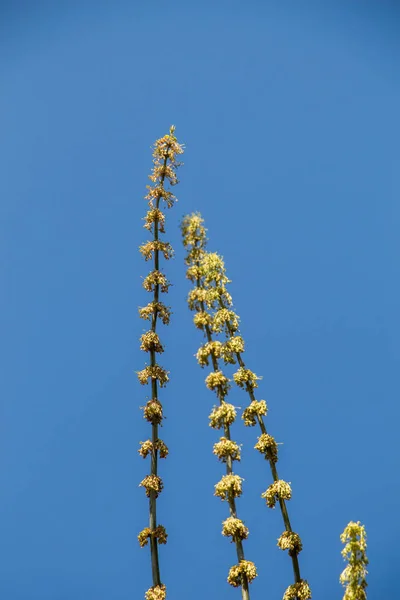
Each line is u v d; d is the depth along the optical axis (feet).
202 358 58.18
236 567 47.93
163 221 64.85
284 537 49.90
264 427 55.26
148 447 52.34
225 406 54.65
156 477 51.03
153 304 58.85
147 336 56.75
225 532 49.65
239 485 51.06
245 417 56.08
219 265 64.23
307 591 47.44
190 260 68.28
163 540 48.93
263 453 54.29
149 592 46.19
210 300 62.28
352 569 43.50
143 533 49.06
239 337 59.36
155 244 62.54
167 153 67.87
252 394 57.31
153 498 50.42
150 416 53.52
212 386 55.72
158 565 47.78
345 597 42.55
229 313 60.70
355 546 44.32
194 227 69.97
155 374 55.72
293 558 49.62
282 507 51.57
